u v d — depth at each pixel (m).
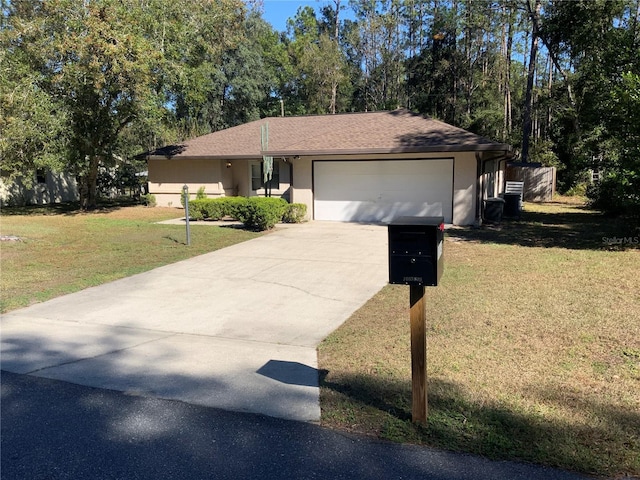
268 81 41.59
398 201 14.79
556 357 4.27
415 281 3.00
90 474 2.82
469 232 12.64
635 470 2.69
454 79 40.41
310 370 4.26
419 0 46.78
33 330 5.59
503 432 3.09
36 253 10.43
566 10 20.16
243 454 2.99
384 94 46.31
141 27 16.95
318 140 15.87
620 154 10.19
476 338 4.79
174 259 9.70
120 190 27.98
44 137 15.95
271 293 7.08
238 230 13.56
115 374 4.31
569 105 25.36
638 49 10.54
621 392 3.59
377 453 2.95
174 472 2.82
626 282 6.84
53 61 16.48
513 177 24.16
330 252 10.21
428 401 3.50
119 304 6.61
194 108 30.64
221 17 20.53
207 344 5.04
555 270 7.78
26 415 3.57
